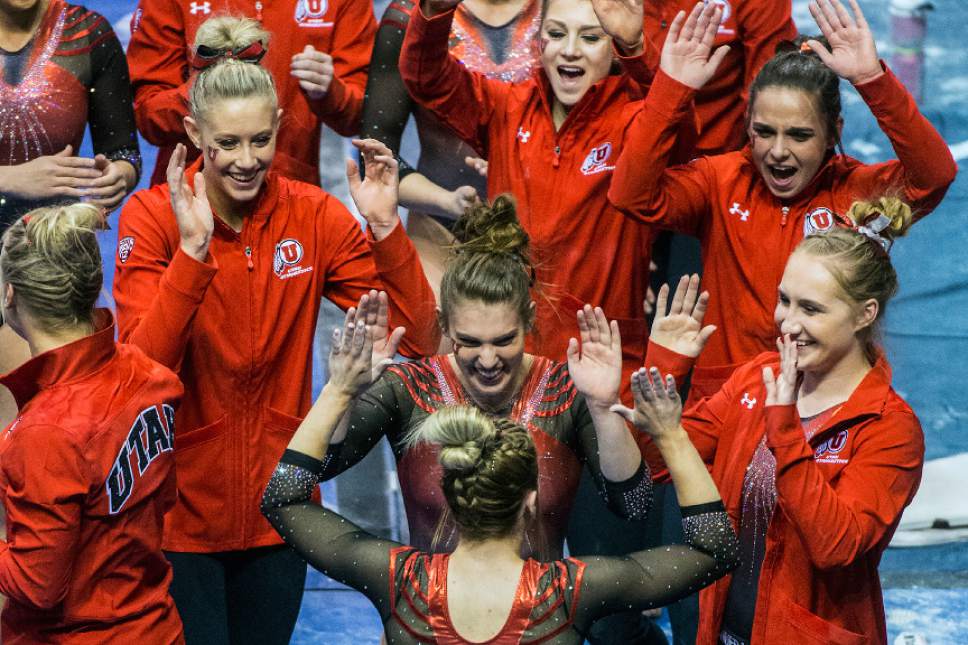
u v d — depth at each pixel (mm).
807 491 11906
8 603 12320
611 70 16828
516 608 10750
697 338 12938
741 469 13180
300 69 18094
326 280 15656
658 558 11305
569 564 11047
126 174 18203
